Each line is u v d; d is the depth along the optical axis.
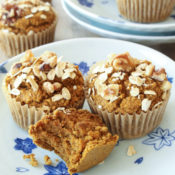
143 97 0.45
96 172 0.45
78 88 0.47
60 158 0.46
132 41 0.59
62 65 0.47
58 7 0.69
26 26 0.57
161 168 0.45
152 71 0.46
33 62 0.48
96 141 0.43
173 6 0.62
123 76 0.46
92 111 0.48
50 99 0.46
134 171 0.45
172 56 0.59
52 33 0.60
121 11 0.62
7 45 0.58
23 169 0.44
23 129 0.48
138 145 0.47
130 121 0.46
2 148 0.46
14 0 0.59
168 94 0.47
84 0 0.65
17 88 0.47
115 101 0.46
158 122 0.48
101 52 0.55
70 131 0.44
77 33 0.64
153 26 0.56
